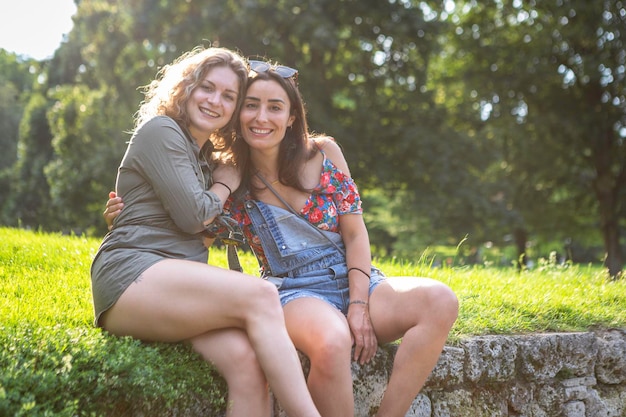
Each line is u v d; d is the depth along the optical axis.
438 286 2.76
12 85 38.34
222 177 2.97
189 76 2.84
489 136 18.84
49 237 5.70
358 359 2.92
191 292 2.47
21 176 25.06
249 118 2.91
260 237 3.00
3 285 3.44
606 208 18.69
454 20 20.78
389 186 17.64
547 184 19.95
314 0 15.48
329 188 3.05
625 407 3.87
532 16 19.27
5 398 2.02
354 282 2.94
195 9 16.34
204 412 2.55
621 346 3.83
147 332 2.55
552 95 19.03
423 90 18.16
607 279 5.32
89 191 18.70
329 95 17.09
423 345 2.72
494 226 17.75
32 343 2.37
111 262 2.58
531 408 3.52
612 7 17.11
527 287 4.64
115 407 2.38
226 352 2.48
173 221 2.68
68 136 19.64
